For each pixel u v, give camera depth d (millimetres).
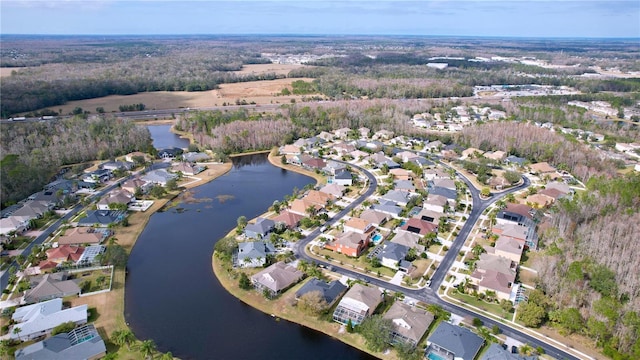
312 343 85938
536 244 122062
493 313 93562
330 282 103625
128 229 133750
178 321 91812
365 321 86562
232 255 115750
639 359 77000
